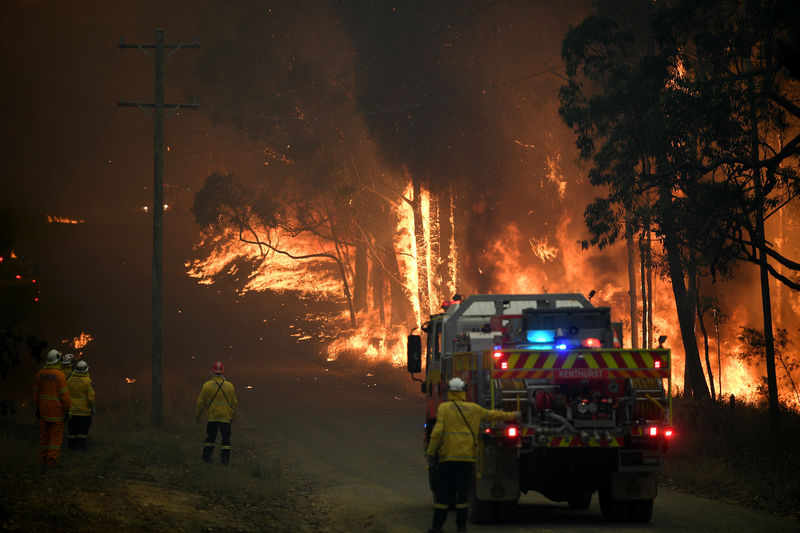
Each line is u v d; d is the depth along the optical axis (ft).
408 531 35.22
